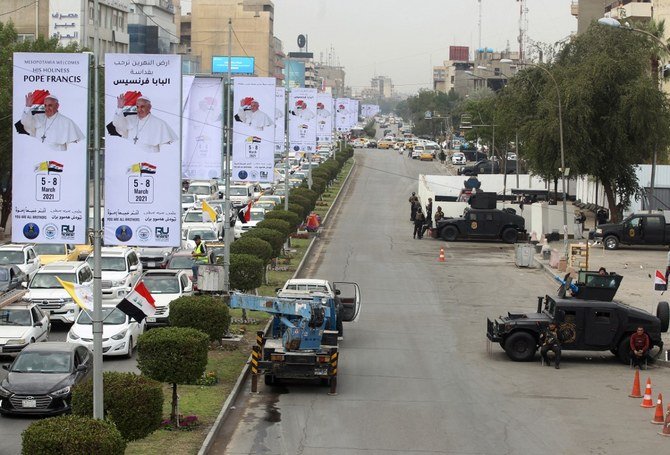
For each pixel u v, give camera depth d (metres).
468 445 21.58
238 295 26.11
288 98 60.28
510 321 30.86
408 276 49.38
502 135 93.69
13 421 22.61
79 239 19.88
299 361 25.55
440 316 38.66
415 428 22.86
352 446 21.25
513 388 27.22
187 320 29.36
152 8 162.75
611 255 57.72
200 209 61.38
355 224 73.44
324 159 123.12
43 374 23.47
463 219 65.12
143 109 20.73
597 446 21.73
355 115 118.25
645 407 25.34
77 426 15.77
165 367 21.72
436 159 142.38
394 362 30.31
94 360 17.98
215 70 186.00
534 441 22.03
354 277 48.44
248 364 28.48
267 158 42.38
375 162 135.25
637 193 70.00
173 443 20.53
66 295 34.53
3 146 53.66
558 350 29.80
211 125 38.47
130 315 19.45
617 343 30.45
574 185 92.88
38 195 19.72
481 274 50.69
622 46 69.62
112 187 20.86
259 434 22.02
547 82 73.44
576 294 31.02
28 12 97.31
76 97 19.66
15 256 41.94
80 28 97.81
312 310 25.81
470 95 179.00
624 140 66.44
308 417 23.59
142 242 20.89
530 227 69.19
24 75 19.56
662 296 42.50
